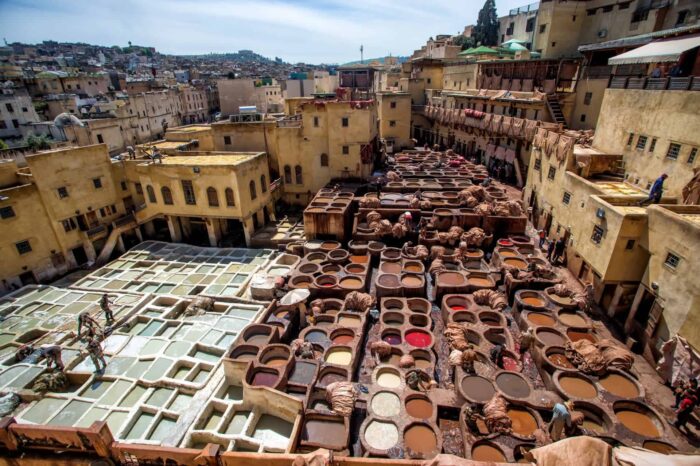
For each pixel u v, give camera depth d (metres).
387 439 14.94
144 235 36.16
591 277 22.78
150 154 34.59
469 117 47.12
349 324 22.00
